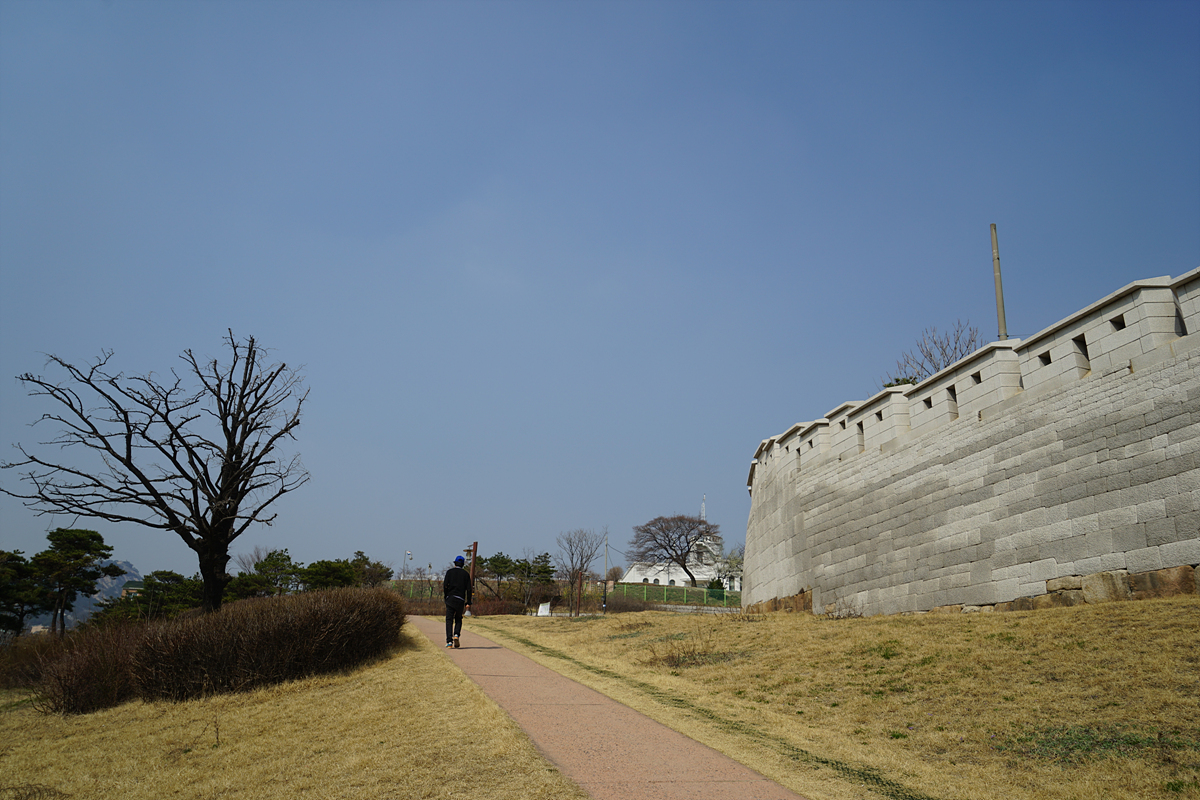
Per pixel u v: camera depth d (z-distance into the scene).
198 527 20.27
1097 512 12.89
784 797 6.05
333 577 46.34
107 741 10.78
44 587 34.44
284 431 22.44
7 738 11.72
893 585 17.91
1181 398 11.80
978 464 15.70
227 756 9.12
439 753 7.55
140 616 19.25
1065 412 13.84
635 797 5.84
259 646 13.80
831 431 21.98
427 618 32.25
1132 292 12.79
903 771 7.20
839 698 10.52
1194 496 11.36
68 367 19.36
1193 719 7.52
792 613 22.41
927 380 17.73
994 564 14.90
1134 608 11.20
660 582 92.75
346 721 10.01
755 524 28.80
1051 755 7.44
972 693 9.66
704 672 13.42
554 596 56.38
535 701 9.74
